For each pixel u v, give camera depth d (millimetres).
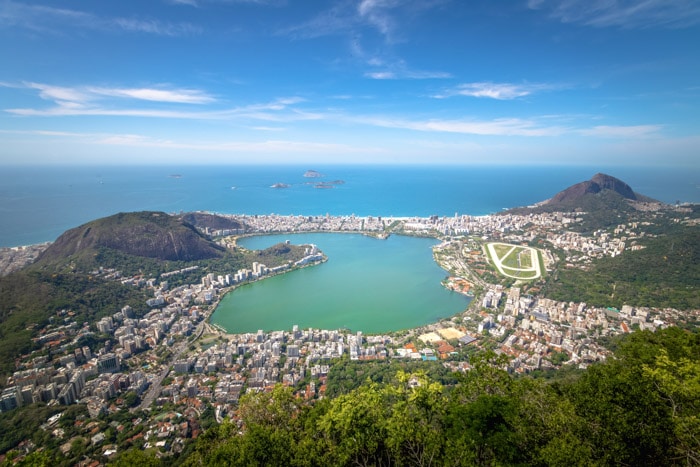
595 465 17891
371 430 23125
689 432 19703
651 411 22047
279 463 22984
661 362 23328
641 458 21250
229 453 23953
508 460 19922
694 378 21062
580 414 23719
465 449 19844
